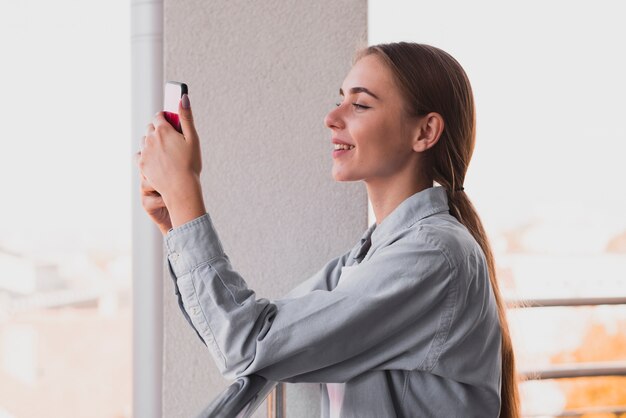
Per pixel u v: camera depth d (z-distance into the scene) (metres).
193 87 1.41
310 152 1.46
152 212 1.12
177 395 1.43
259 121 1.44
